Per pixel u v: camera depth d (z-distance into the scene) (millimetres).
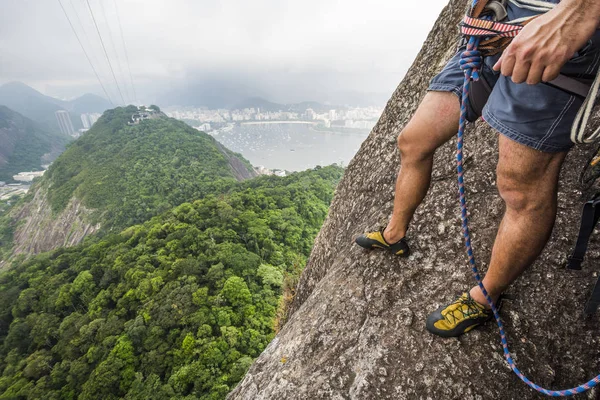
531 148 895
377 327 1543
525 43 731
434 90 1210
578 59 750
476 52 919
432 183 2104
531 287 1437
